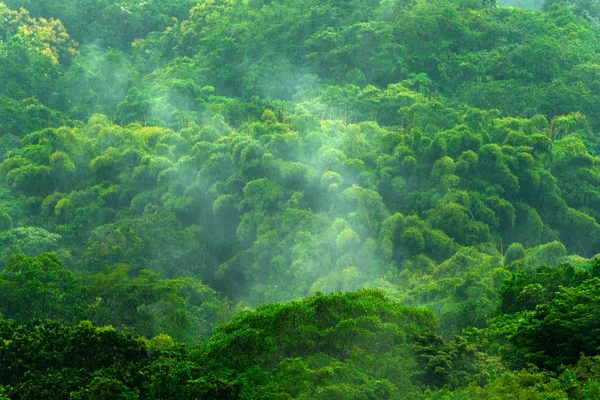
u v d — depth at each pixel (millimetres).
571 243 144000
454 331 89312
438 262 122625
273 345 62094
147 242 129375
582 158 154250
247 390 56906
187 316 106312
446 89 194125
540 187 144000
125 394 56219
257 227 127438
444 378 59188
